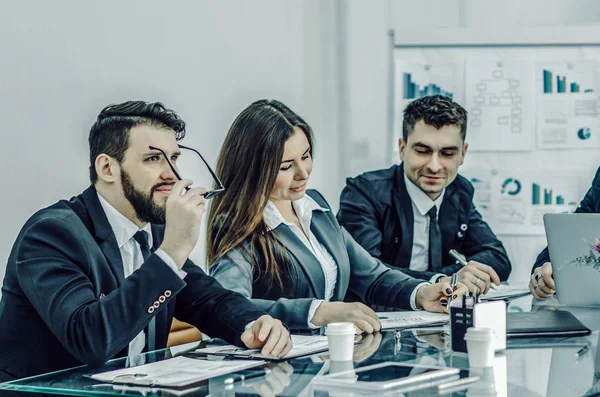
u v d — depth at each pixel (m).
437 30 3.51
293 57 3.77
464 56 3.50
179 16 3.21
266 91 3.65
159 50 3.12
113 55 2.93
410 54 3.53
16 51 2.61
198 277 1.92
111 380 1.32
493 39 3.47
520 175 3.48
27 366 1.72
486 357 1.35
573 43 3.45
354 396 1.15
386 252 3.08
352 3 3.72
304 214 2.35
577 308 2.12
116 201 1.83
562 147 3.46
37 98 2.68
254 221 2.19
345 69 3.73
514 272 3.50
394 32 3.55
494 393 1.16
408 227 3.05
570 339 1.66
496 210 3.50
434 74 3.51
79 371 1.43
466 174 3.50
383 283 2.35
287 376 1.30
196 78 3.29
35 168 2.68
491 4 3.90
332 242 2.36
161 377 1.32
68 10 2.76
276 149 2.20
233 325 1.78
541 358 1.44
